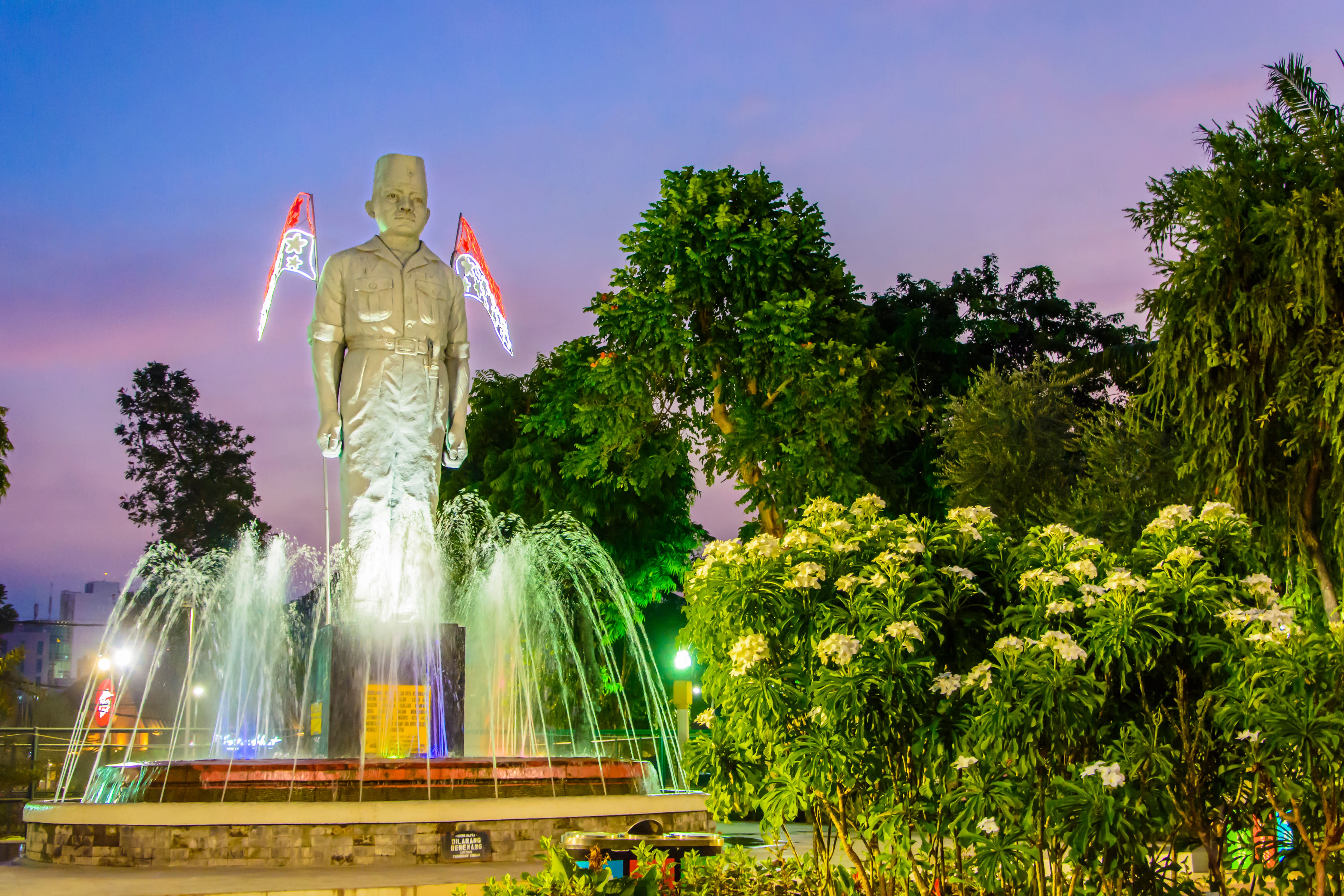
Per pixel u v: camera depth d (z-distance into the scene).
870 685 7.46
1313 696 6.98
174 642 53.78
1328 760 7.02
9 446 27.58
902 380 30.33
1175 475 22.08
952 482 28.11
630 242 30.09
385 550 20.11
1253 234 17.98
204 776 15.51
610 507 36.03
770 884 9.24
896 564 7.82
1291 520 17.88
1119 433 25.00
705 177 29.94
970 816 7.36
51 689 77.19
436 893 12.92
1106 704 7.62
